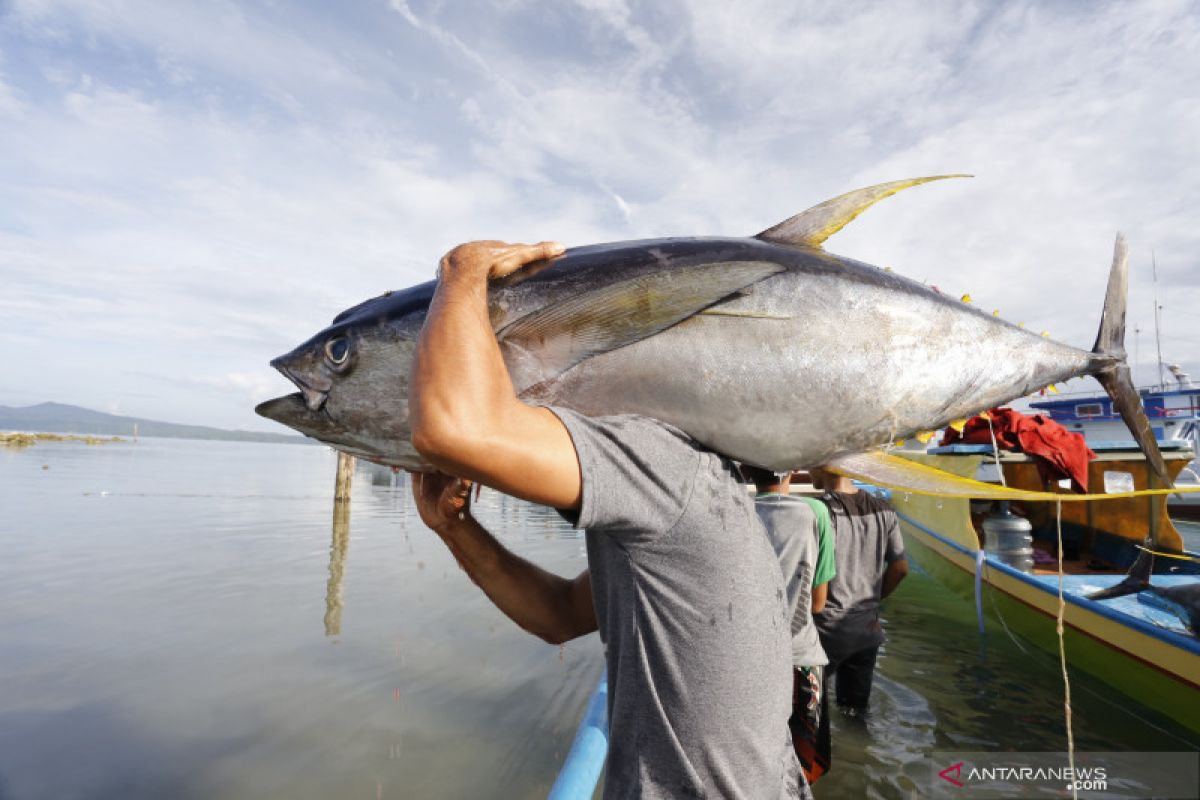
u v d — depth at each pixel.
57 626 5.84
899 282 1.48
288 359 1.46
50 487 18.27
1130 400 2.00
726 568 1.01
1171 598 3.78
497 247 1.09
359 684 4.61
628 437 1.00
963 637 5.45
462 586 7.45
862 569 3.94
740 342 1.27
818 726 3.11
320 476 27.91
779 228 1.53
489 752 3.67
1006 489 1.32
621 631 1.04
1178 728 3.42
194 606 6.52
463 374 0.91
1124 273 2.07
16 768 3.44
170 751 3.63
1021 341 1.67
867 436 1.38
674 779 0.99
